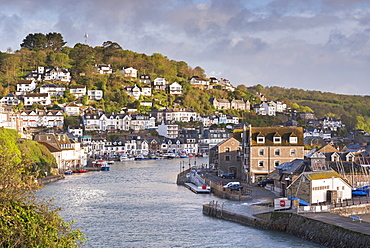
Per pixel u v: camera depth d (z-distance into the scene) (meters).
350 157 129.75
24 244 36.03
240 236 71.19
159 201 103.62
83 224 80.88
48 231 38.03
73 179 149.25
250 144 121.00
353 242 60.47
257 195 101.56
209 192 115.62
